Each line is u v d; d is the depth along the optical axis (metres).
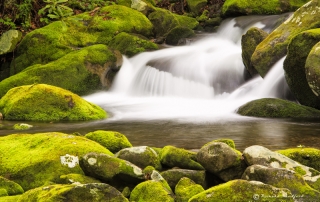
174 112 10.41
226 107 10.71
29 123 9.38
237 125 8.60
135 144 7.01
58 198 3.89
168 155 5.06
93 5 16.39
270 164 4.53
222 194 3.89
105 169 4.57
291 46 9.72
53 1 8.83
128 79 13.48
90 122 9.45
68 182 4.61
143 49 14.33
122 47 14.44
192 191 4.34
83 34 14.84
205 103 11.50
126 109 10.97
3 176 5.06
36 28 15.62
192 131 8.09
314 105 9.86
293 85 10.02
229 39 15.70
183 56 13.70
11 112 9.80
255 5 16.19
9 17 15.28
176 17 16.92
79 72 12.79
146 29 15.78
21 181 5.00
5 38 14.52
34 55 14.23
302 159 5.00
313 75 8.86
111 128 8.62
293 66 9.80
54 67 12.67
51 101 9.91
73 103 9.92
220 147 4.66
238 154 4.71
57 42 14.29
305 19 11.19
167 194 4.29
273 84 10.83
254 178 4.28
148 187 4.33
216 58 13.28
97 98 12.73
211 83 12.56
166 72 13.09
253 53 11.32
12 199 4.23
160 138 7.48
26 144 5.50
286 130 7.99
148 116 10.03
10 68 14.45
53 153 5.16
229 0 16.66
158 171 4.98
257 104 9.72
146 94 13.08
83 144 5.27
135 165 4.75
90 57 13.13
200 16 17.34
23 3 15.42
